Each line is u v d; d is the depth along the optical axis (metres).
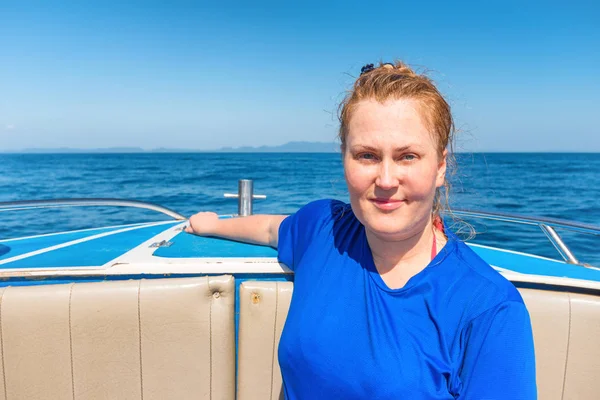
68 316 1.46
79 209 11.40
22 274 1.60
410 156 1.06
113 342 1.49
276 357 1.55
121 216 10.60
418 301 1.08
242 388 1.57
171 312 1.50
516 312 0.99
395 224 1.08
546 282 1.66
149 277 1.65
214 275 1.66
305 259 1.35
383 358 1.04
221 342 1.53
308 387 1.14
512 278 1.67
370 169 1.08
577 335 1.44
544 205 16.62
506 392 0.95
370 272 1.17
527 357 0.97
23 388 1.47
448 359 1.02
